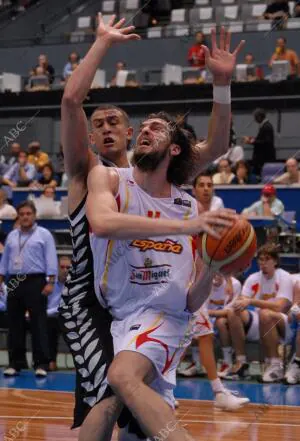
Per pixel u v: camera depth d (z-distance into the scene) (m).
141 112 17.45
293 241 11.85
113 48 20.42
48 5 22.25
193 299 4.26
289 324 9.78
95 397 4.18
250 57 17.52
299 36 18.58
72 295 4.43
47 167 15.74
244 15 20.06
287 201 13.64
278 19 19.03
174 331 4.22
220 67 4.77
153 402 3.92
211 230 3.66
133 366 4.03
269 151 15.48
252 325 10.09
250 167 15.31
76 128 4.34
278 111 17.11
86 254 4.38
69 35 21.00
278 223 12.26
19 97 18.91
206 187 8.33
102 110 4.80
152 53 20.08
